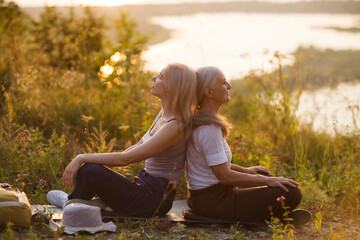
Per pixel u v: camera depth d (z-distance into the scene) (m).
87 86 7.68
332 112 7.84
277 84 7.05
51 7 9.53
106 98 6.84
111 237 3.21
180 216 3.68
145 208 3.46
